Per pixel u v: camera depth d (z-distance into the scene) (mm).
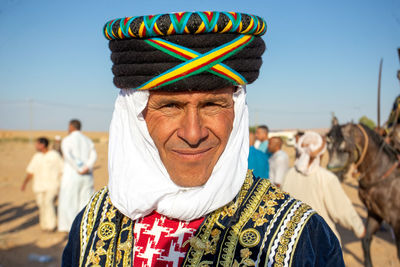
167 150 1073
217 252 1073
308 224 1070
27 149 33312
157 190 1105
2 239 6211
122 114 1224
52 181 6875
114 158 1215
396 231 4477
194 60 951
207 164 1071
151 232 1172
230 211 1130
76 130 6594
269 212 1109
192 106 1016
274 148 5488
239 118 1117
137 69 1007
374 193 4543
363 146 4559
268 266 1031
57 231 6809
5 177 13945
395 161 4531
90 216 1272
